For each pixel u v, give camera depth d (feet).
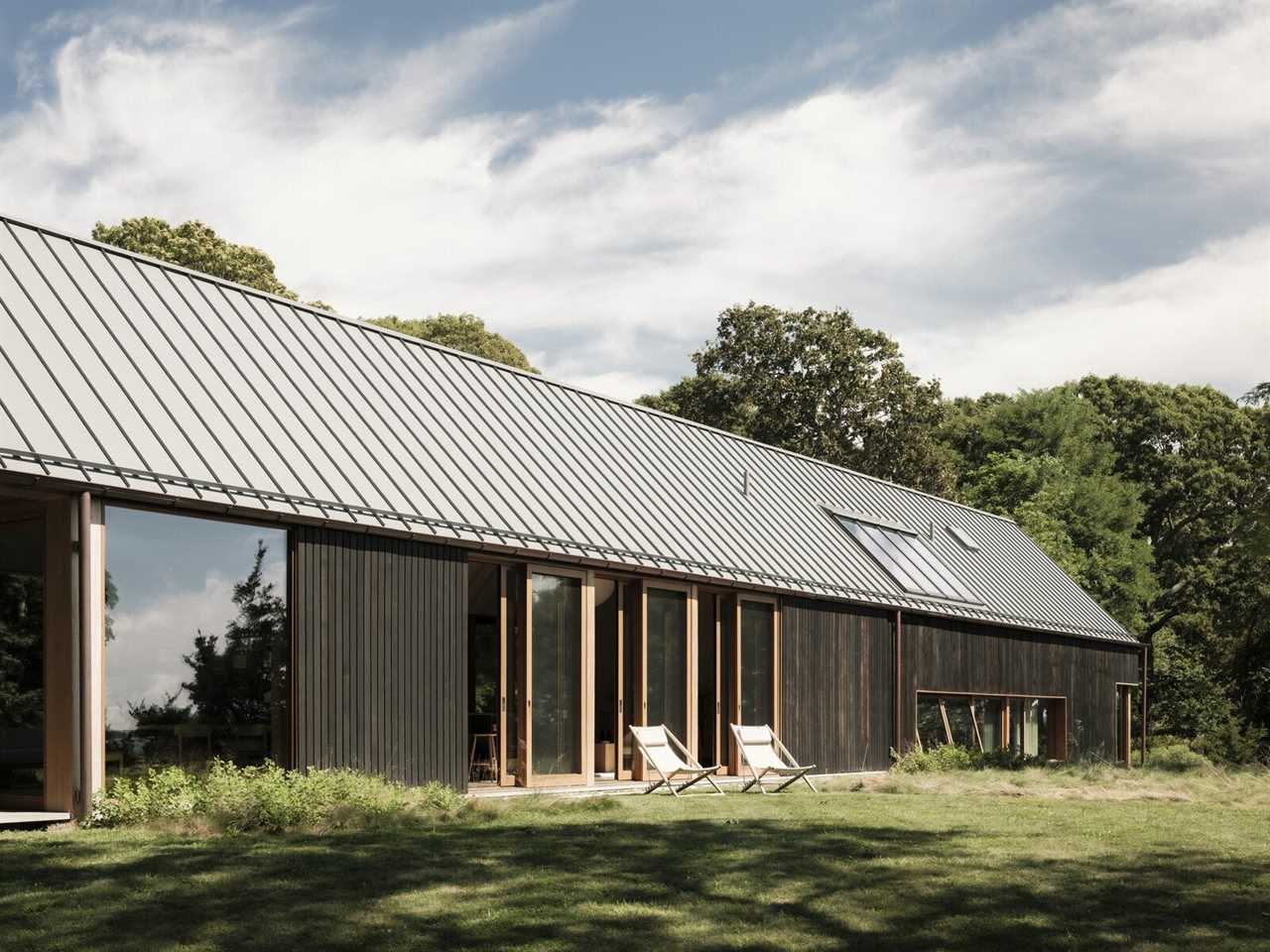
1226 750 120.47
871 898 26.71
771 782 58.54
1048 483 161.99
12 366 38.29
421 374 57.62
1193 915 25.80
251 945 22.16
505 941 22.75
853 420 151.84
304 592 43.21
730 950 22.65
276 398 47.67
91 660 36.65
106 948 21.79
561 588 54.13
